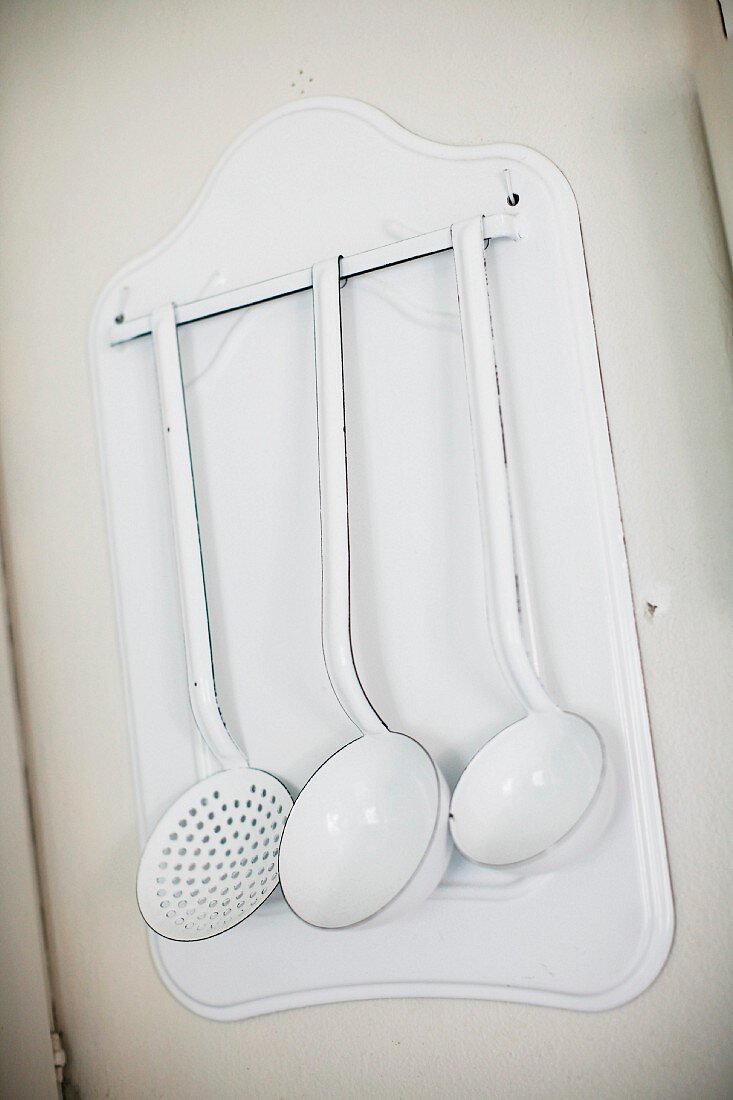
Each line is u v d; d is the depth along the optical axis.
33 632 0.76
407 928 0.62
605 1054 0.58
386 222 0.66
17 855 0.73
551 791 0.56
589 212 0.61
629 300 0.60
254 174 0.70
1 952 0.72
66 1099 0.71
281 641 0.66
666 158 0.60
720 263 0.58
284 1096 0.66
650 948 0.57
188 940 0.62
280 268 0.68
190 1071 0.68
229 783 0.65
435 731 0.62
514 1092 0.60
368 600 0.64
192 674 0.65
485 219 0.60
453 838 0.56
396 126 0.66
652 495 0.58
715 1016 0.56
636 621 0.58
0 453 0.78
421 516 0.63
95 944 0.72
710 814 0.56
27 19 0.81
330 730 0.65
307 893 0.59
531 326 0.61
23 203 0.79
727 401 0.57
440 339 0.63
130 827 0.71
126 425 0.73
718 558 0.57
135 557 0.71
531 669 0.56
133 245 0.75
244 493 0.68
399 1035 0.63
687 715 0.57
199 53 0.74
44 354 0.77
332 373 0.61
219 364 0.70
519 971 0.59
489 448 0.57
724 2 0.54
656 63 0.61
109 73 0.77
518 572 0.60
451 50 0.66
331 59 0.69
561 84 0.63
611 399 0.60
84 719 0.73
